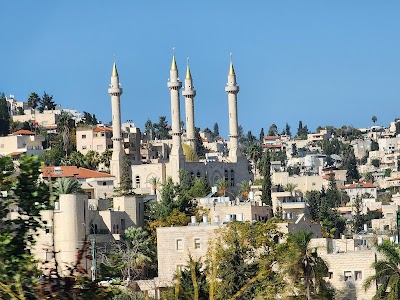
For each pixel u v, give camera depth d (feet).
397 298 538.88
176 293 216.13
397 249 569.23
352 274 604.90
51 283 201.05
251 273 396.57
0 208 226.38
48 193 228.84
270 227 554.87
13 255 212.02
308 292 446.19
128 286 411.75
